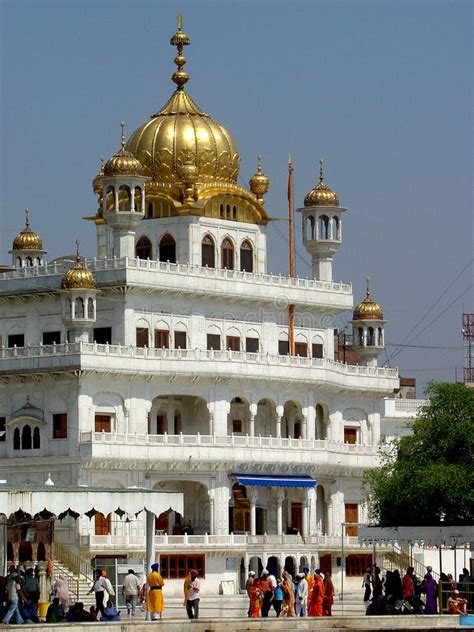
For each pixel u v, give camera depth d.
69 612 107.25
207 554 168.50
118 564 147.50
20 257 193.62
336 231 188.88
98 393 168.00
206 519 173.88
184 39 187.62
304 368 180.50
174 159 181.62
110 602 112.06
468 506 145.00
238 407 179.50
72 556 157.25
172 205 179.25
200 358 172.88
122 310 170.88
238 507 176.62
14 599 103.19
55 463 166.38
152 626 104.50
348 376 187.88
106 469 166.25
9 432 170.50
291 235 185.88
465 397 152.50
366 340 195.50
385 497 150.25
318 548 177.12
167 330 174.00
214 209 182.12
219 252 181.75
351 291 189.38
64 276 168.25
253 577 118.88
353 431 190.12
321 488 184.62
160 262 172.50
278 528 177.12
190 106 186.12
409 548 181.00
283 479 176.50
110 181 172.62
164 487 172.38
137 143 183.00
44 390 168.88
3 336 177.38
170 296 174.12
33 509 113.06
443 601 120.62
